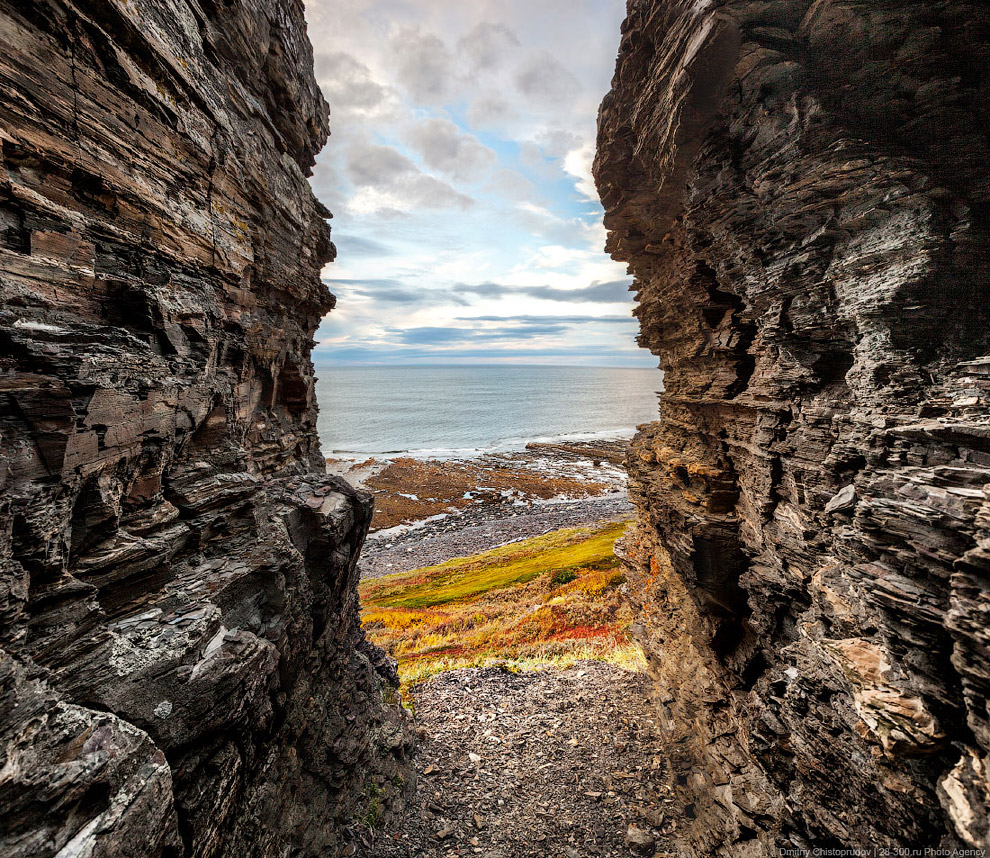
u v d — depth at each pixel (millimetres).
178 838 7441
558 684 29078
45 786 5621
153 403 9578
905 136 12312
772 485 16859
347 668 20516
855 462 12891
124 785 6512
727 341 20312
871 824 9633
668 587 26297
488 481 108375
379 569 65188
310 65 20109
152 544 9305
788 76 13453
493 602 46938
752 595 17656
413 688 29031
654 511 25609
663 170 20188
